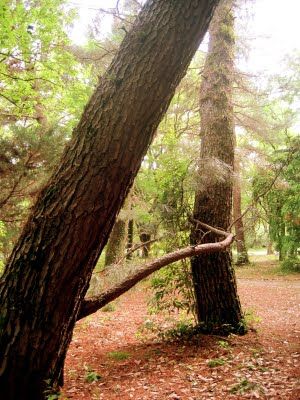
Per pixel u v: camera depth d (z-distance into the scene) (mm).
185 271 6574
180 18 2781
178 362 5164
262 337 6305
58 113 11656
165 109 2943
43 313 2719
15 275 2750
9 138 6816
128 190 2957
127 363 5383
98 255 2959
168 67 2795
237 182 6785
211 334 6281
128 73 2803
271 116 14930
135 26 2906
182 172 6352
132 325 8250
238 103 12180
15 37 7547
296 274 17578
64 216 2713
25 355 2713
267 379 4188
